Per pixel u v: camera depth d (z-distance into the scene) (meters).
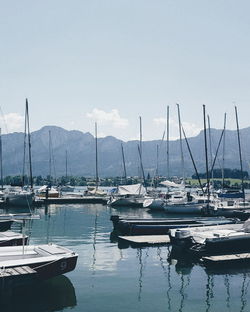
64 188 142.25
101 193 100.00
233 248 31.23
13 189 80.19
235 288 23.20
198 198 70.50
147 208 76.38
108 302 20.55
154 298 21.30
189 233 31.56
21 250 24.98
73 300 20.73
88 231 44.94
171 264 28.64
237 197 81.31
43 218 58.41
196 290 22.73
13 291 21.48
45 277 21.77
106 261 29.36
